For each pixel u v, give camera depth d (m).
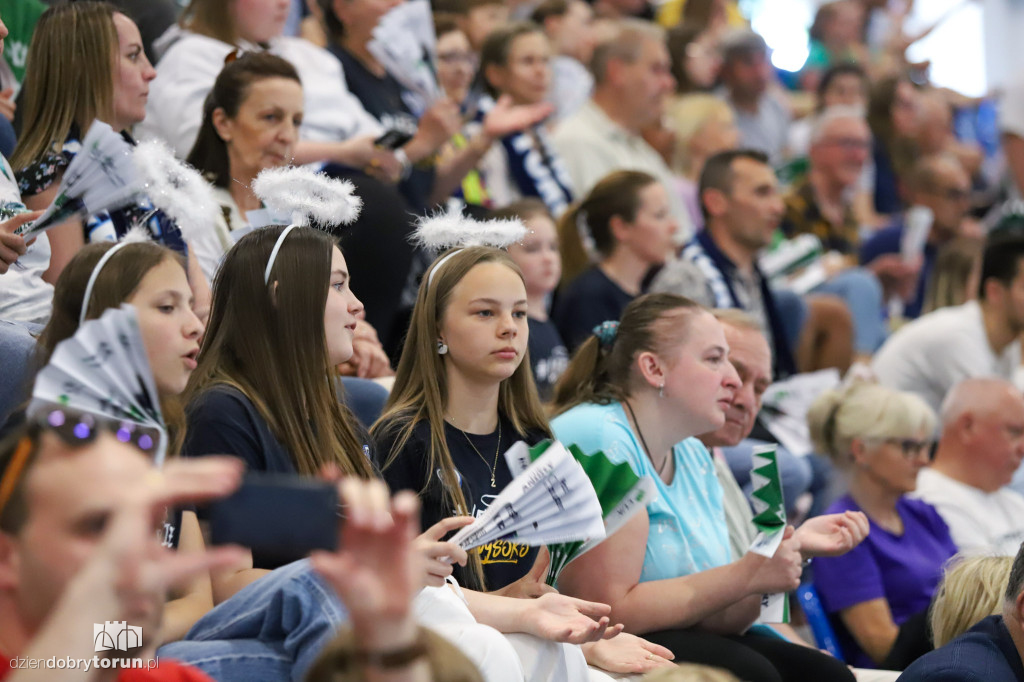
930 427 11.92
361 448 8.03
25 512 3.86
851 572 11.33
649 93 17.64
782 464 12.80
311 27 16.67
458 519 6.93
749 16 28.48
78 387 4.74
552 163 16.20
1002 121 26.69
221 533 4.26
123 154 7.68
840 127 21.53
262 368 7.66
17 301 8.93
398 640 3.85
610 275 14.31
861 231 22.91
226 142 10.84
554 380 12.66
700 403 9.47
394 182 12.39
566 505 7.00
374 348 10.98
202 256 10.35
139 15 12.37
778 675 8.73
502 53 16.25
